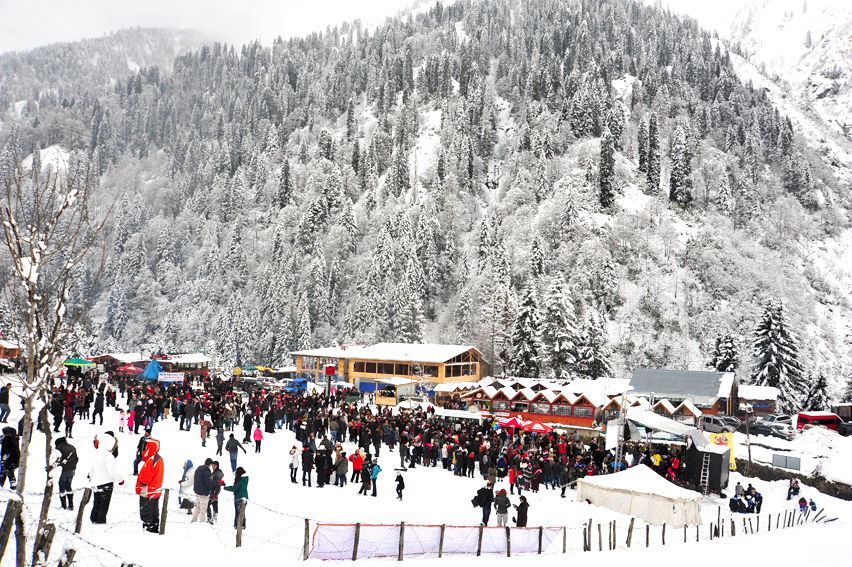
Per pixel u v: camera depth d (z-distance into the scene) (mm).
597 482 28031
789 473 41188
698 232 152750
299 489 23828
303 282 135375
